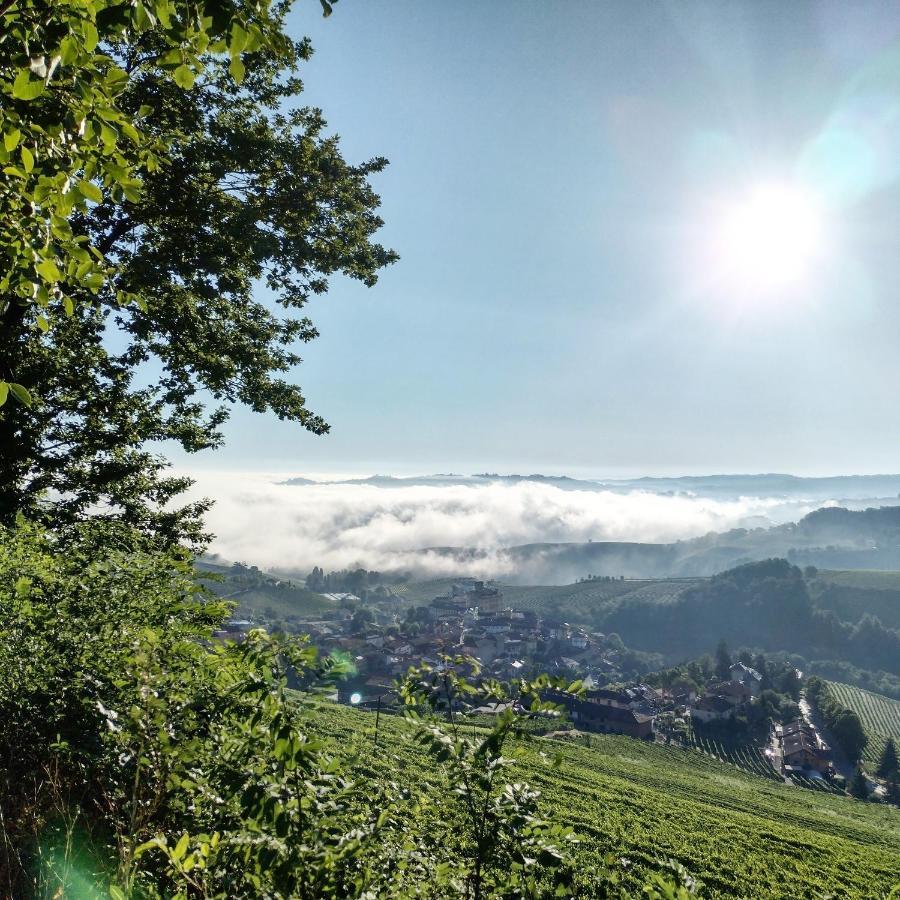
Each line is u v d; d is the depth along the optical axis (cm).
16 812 416
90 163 441
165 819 418
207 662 428
